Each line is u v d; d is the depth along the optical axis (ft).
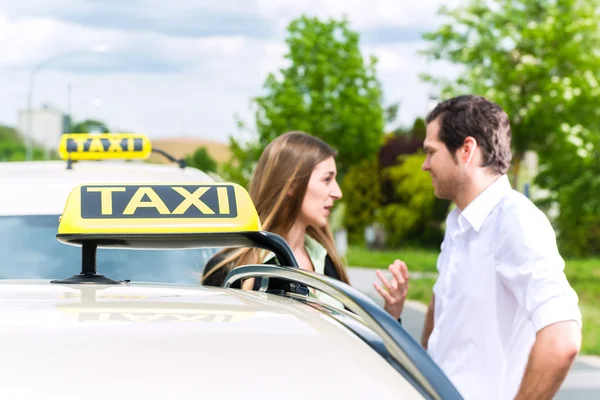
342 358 4.87
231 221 6.56
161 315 5.41
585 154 100.17
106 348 4.72
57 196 15.58
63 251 14.74
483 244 11.29
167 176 17.30
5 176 16.35
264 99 194.39
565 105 99.91
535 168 106.32
